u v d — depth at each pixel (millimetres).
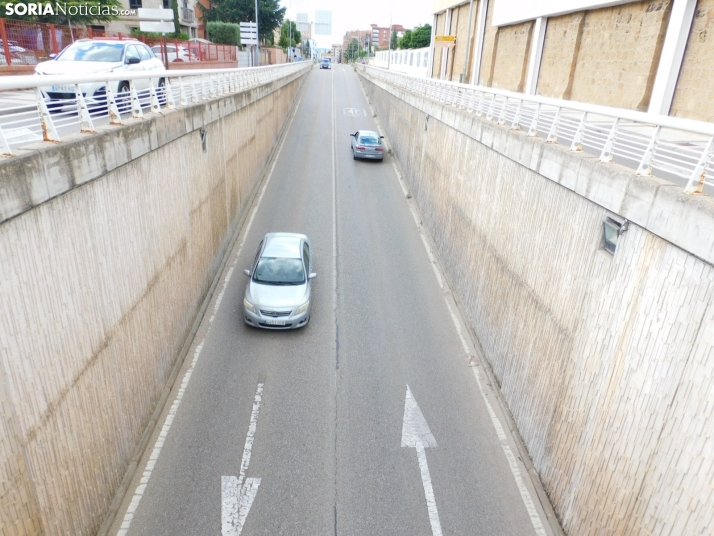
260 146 23250
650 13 14805
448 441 9562
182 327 11531
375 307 14086
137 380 8695
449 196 16578
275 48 60719
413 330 13148
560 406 8070
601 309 7070
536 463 8844
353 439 9453
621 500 6262
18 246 5176
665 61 13836
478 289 12961
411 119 24859
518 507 8266
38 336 5547
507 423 10070
